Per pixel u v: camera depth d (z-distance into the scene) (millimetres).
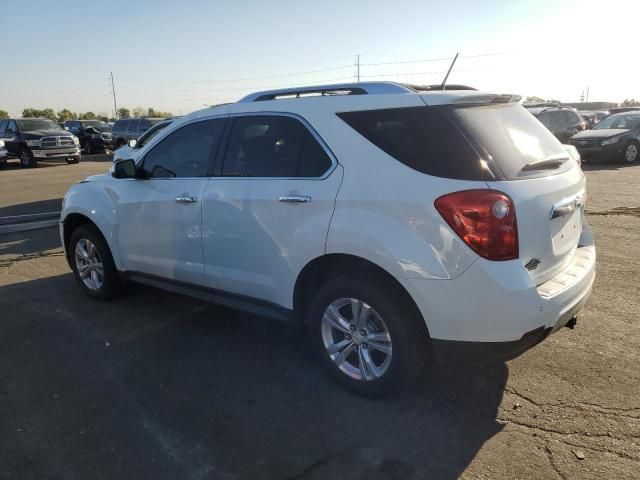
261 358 3928
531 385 3408
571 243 3379
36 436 3000
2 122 23219
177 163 4270
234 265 3836
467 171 2820
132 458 2801
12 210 11086
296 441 2922
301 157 3430
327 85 3602
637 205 9148
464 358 2910
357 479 2619
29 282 5832
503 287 2727
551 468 2646
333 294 3305
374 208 3014
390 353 3125
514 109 3428
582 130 18234
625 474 2582
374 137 3139
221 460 2777
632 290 4977
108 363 3869
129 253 4707
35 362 3895
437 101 3045
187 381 3596
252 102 3846
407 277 2896
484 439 2896
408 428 3016
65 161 24391
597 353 3789
